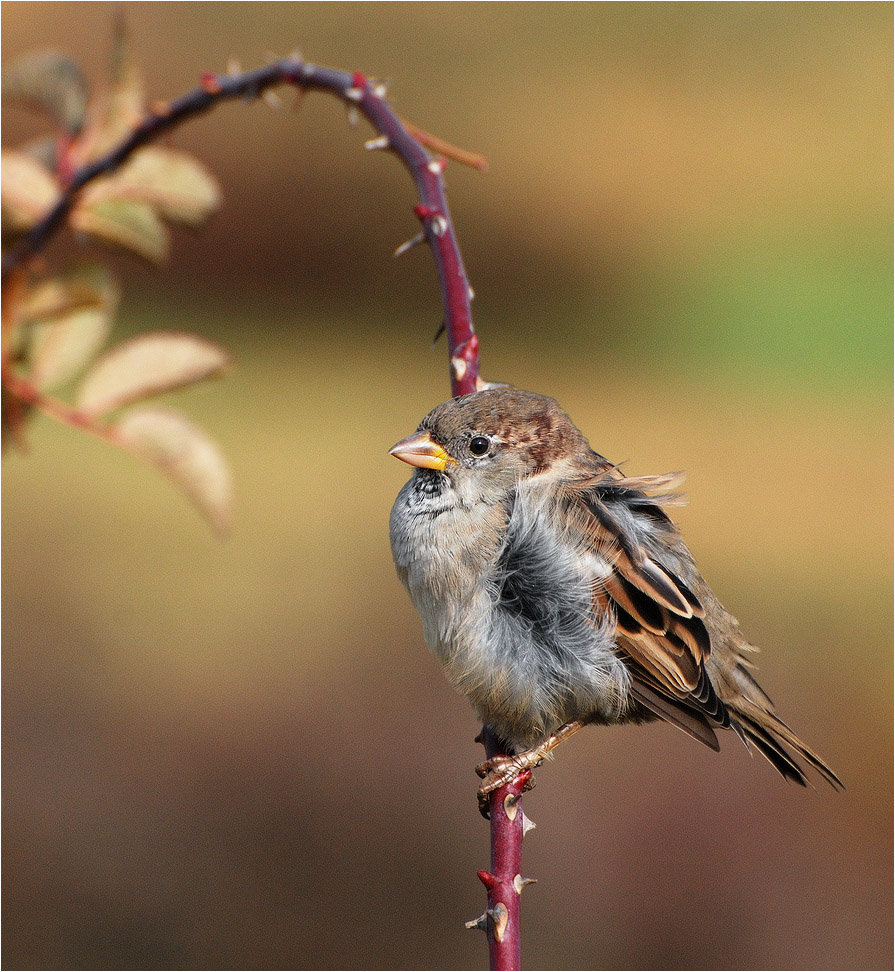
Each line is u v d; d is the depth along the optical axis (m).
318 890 9.30
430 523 5.35
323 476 15.59
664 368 19.78
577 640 5.21
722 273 21.64
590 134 23.05
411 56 22.97
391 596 13.20
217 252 21.02
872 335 20.23
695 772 10.63
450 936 9.12
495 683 5.25
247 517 14.52
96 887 9.21
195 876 9.40
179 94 20.05
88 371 4.05
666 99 23.47
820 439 17.09
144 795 9.89
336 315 21.03
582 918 9.18
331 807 10.02
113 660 11.59
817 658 12.05
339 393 18.23
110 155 4.34
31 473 15.63
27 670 11.34
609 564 5.27
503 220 22.36
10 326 4.26
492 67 23.67
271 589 13.06
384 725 10.98
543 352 20.41
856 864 9.70
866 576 13.70
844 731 11.12
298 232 21.31
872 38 24.30
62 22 18.31
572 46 24.14
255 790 10.11
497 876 3.64
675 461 16.50
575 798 10.28
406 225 21.95
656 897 9.41
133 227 4.41
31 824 9.64
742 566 13.97
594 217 22.69
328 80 4.46
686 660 5.34
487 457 5.38
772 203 22.45
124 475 15.82
